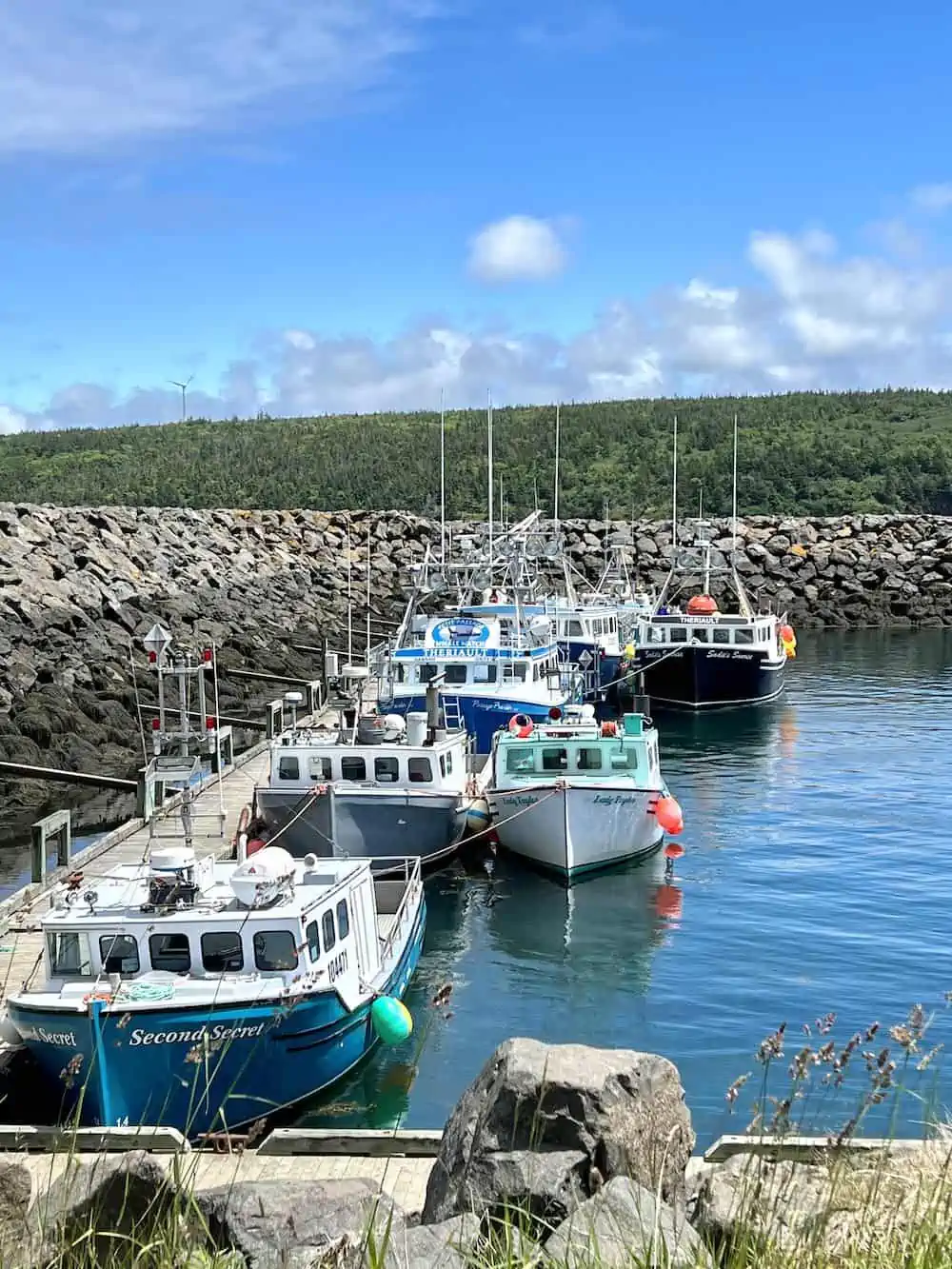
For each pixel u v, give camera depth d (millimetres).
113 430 136875
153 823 24031
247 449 122438
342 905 14820
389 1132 11703
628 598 54938
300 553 77125
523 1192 6805
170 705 41656
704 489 104188
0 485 108688
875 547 83000
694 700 45062
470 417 130625
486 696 29672
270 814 23375
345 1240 5914
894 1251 5801
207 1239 6422
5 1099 12891
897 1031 7121
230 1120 13117
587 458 113125
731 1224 6199
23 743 32938
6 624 44094
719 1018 16953
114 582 56656
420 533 82375
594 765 24938
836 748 37688
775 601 76312
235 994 13141
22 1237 6641
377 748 23562
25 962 16344
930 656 61031
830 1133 7668
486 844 25281
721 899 22453
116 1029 12688
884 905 21953
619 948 19875
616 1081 7410
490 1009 17359
